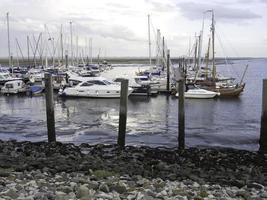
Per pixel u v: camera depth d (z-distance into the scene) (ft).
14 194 32.53
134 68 510.99
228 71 362.33
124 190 35.19
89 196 32.48
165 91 172.86
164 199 33.35
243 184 41.55
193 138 85.15
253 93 184.75
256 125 102.89
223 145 78.38
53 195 32.53
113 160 54.19
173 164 52.47
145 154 59.21
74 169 45.85
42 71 225.76
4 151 59.57
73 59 341.21
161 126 99.30
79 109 131.95
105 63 516.73
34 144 66.18
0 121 108.17
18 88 176.86
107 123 103.35
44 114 120.88
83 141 80.53
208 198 34.55
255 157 58.29
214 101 152.97
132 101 153.28
